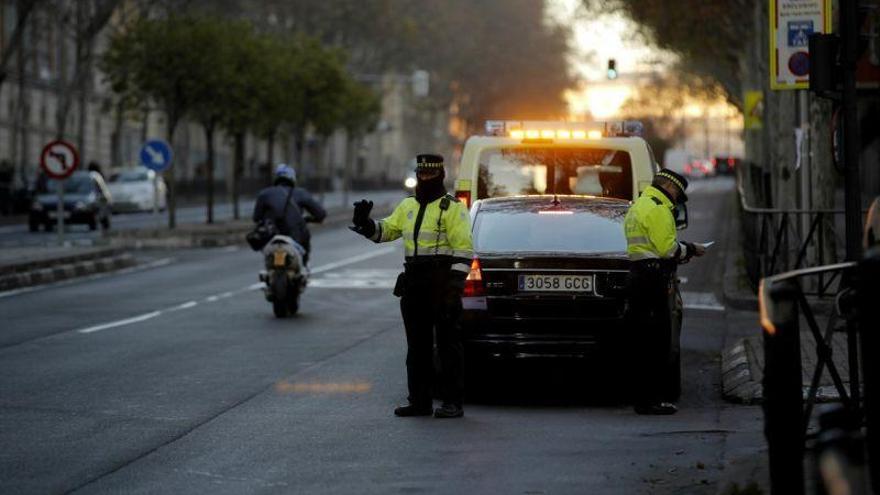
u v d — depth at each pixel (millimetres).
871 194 114562
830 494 12312
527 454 23797
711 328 44812
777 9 41094
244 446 24797
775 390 17203
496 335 29188
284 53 145125
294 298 49125
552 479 21562
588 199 31656
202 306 52812
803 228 56344
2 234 110938
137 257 83625
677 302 30297
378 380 33344
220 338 42281
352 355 38125
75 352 38938
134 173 153625
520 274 29250
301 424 27156
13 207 142250
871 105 107312
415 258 28094
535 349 29062
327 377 33844
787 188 62500
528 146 39844
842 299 21203
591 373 35188
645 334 28453
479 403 30344
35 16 159625
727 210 135125
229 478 21984
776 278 18359
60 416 28125
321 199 168625
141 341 41531
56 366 35906
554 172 39844
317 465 22953
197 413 28484
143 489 21203
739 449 23688
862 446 12688
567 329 29156
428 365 28266
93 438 25641
